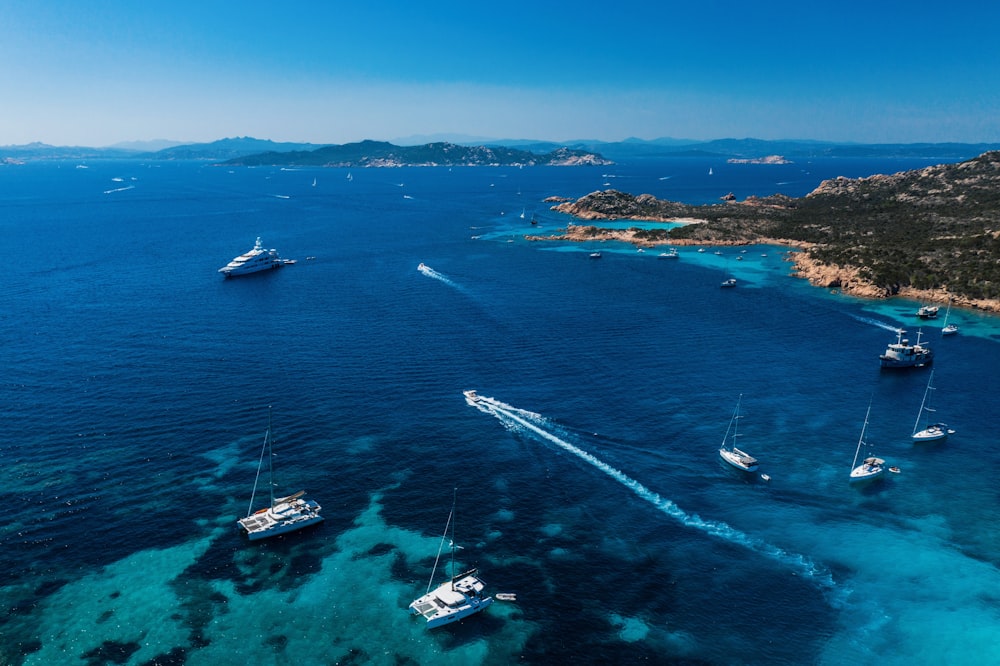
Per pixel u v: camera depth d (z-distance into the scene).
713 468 95.19
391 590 70.94
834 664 61.94
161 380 121.19
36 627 64.62
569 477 92.06
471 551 76.81
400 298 189.75
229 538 78.25
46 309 169.75
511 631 65.56
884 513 85.44
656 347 146.50
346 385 121.00
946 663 62.16
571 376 127.69
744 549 77.88
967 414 114.75
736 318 173.12
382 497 86.88
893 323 171.38
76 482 87.62
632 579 72.50
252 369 127.75
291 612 67.81
